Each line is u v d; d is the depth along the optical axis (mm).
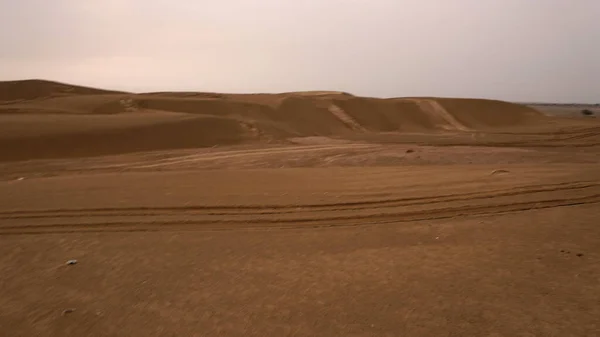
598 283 6539
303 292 6449
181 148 26766
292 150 23984
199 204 11102
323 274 7105
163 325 5527
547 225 9383
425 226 9531
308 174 15039
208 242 8711
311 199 11492
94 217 10156
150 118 32656
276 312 5840
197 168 18766
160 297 6328
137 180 14094
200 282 6844
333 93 73312
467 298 6156
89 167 18750
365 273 7125
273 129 37125
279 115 48938
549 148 29828
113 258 7855
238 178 14398
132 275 7121
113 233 9211
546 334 5188
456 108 58906
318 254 8031
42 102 48250
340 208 10789
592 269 7055
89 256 7949
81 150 23031
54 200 11414
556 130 42594
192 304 6102
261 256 7949
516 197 11383
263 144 30156
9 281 6871
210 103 48562
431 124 53844
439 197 11461
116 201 11336
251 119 43656
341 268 7352
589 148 30000
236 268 7402
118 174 15484
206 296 6348
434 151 23438
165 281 6887
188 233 9234
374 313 5777
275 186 13016
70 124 27266
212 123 33312
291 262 7652
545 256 7664
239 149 25156
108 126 27406
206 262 7676
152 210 10656
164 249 8320
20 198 11609
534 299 6078
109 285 6738
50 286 6695
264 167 19156
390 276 6980
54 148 22422
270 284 6746
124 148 24703
